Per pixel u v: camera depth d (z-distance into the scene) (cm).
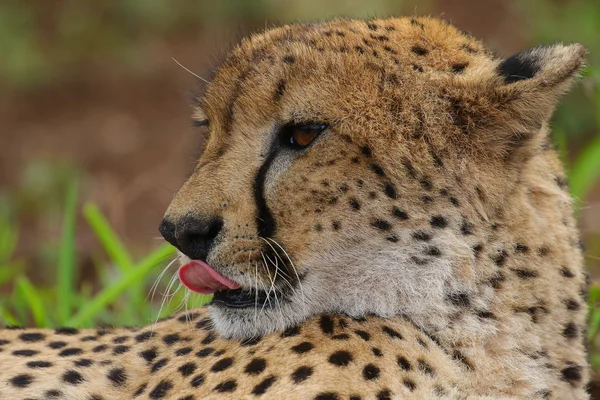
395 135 756
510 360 770
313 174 753
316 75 768
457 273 755
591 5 2114
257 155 769
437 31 821
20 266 1274
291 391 706
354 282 761
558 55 759
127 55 2495
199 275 767
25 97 2383
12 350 855
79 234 1744
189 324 834
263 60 792
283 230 756
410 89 768
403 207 752
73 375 816
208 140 837
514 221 771
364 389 709
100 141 2200
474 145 764
